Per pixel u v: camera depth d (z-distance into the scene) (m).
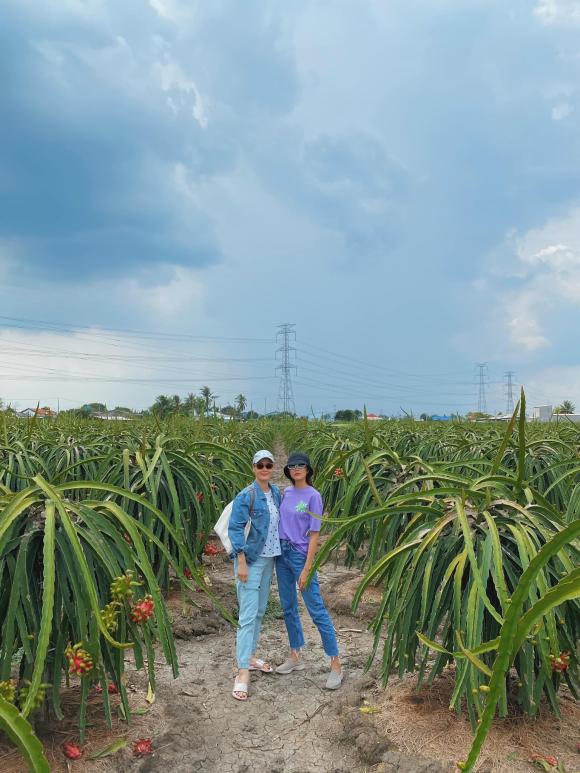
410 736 2.82
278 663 3.89
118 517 2.76
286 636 4.39
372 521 5.29
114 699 3.17
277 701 3.39
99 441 6.86
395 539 5.07
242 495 3.67
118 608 2.71
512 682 2.97
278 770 2.73
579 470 4.12
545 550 1.48
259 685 3.59
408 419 10.98
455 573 2.71
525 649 2.60
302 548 3.68
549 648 2.71
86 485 2.86
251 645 3.54
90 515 2.74
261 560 3.62
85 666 2.42
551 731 2.83
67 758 2.63
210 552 6.15
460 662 2.63
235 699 3.39
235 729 3.08
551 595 1.47
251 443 12.42
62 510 2.50
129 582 2.54
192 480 5.45
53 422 9.87
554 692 2.71
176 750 2.79
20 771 2.48
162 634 2.69
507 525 2.81
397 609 2.94
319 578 5.66
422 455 7.41
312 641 4.26
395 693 3.24
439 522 2.89
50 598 2.26
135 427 9.02
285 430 23.02
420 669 2.91
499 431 8.27
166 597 4.93
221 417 12.37
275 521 3.69
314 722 3.14
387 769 2.61
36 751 1.73
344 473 6.48
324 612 3.54
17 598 2.42
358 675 3.65
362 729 2.89
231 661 3.92
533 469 5.86
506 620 1.52
